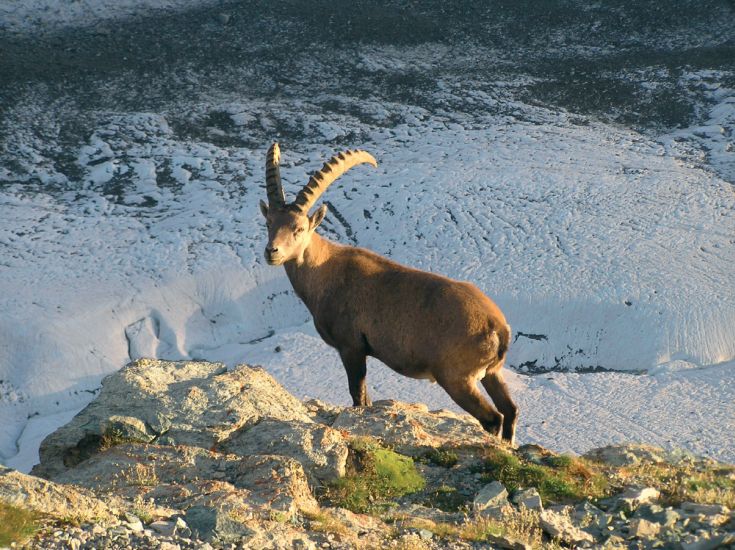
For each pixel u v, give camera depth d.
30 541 26.62
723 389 182.75
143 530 28.69
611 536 32.47
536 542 31.86
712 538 30.56
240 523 29.83
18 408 187.75
